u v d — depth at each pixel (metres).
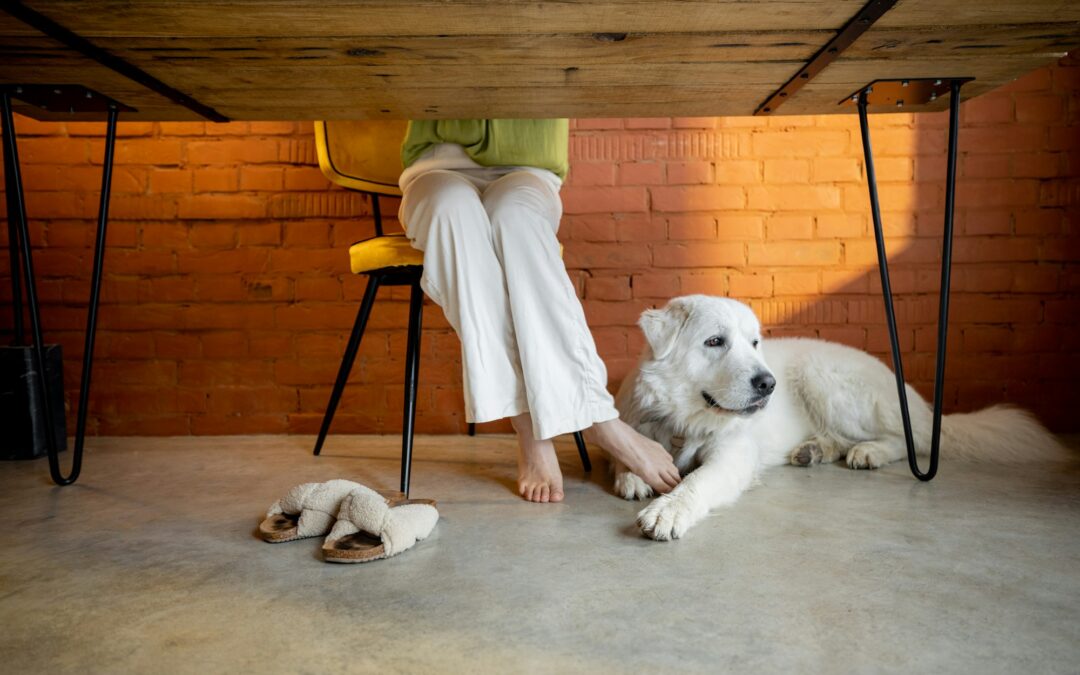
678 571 1.16
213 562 1.23
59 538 1.37
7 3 1.05
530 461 1.66
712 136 2.55
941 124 2.51
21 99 1.57
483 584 1.11
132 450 2.32
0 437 2.14
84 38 1.20
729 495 1.53
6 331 2.55
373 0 1.04
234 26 1.15
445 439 2.50
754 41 1.23
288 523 1.39
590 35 1.19
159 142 2.56
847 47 1.26
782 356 2.17
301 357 2.59
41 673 0.85
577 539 1.33
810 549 1.26
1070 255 2.50
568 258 2.57
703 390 1.77
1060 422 2.52
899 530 1.37
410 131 1.84
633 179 2.56
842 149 2.54
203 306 2.58
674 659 0.87
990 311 2.53
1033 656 0.87
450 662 0.86
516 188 1.61
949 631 0.94
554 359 1.51
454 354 2.59
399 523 1.27
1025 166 2.50
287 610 1.02
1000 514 1.48
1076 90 2.47
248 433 2.60
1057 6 1.11
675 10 1.09
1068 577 1.12
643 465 1.58
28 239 1.70
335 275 2.58
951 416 2.06
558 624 0.97
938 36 1.23
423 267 1.64
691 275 2.58
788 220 2.56
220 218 2.57
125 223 2.57
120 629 0.97
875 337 2.56
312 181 2.57
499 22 1.13
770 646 0.90
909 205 2.53
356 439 2.51
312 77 1.40
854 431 2.07
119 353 2.58
